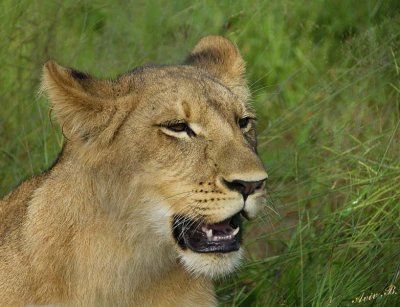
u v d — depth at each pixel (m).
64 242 8.52
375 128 12.30
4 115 12.44
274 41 13.88
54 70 8.22
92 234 8.47
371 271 10.06
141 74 8.53
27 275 8.55
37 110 12.36
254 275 10.93
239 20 13.94
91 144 8.36
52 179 8.66
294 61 13.80
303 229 10.86
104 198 8.40
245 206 8.03
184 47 13.25
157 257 8.59
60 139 11.78
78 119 8.30
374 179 10.96
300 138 12.36
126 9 13.66
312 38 13.89
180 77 8.41
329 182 11.70
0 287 8.57
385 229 10.53
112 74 12.98
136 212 8.34
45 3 13.27
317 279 10.37
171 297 8.81
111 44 13.36
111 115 8.31
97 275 8.53
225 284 10.86
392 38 12.73
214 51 9.45
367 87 12.66
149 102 8.27
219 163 8.04
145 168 8.24
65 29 13.27
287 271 10.68
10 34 12.97
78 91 8.23
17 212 8.93
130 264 8.55
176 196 8.17
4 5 13.16
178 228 8.30
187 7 13.83
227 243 8.30
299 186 11.67
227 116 8.30
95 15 13.59
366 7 13.80
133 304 8.74
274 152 12.33
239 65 9.30
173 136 8.18
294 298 10.38
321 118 12.51
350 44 13.30
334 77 13.04
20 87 12.55
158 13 13.63
